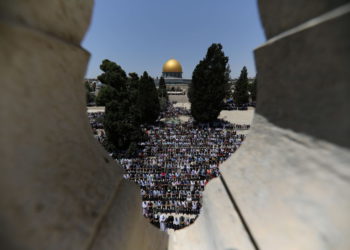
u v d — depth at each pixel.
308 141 2.20
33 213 1.79
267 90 3.11
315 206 1.94
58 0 2.37
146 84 34.69
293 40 2.34
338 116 1.80
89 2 3.09
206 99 34.31
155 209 12.45
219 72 33.91
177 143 23.77
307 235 1.95
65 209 2.14
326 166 1.92
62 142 2.43
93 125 34.47
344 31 1.67
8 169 1.66
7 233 1.59
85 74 3.25
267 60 3.00
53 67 2.32
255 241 2.51
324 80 1.94
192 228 4.89
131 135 21.78
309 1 2.14
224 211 3.48
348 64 1.66
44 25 2.19
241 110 50.62
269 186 2.64
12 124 1.74
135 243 3.38
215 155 19.56
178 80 90.06
